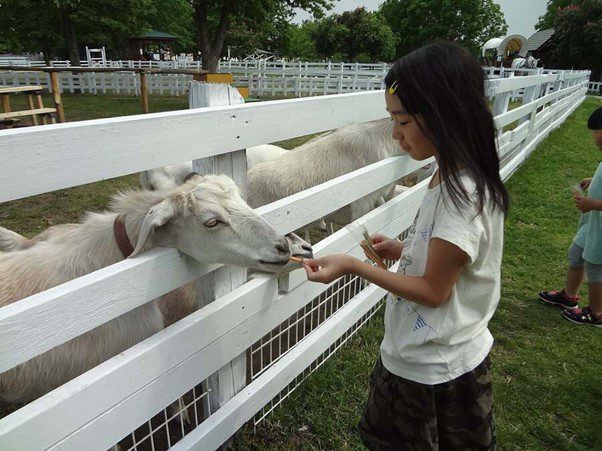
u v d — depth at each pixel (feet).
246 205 5.83
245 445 7.69
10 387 6.17
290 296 7.52
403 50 157.89
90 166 4.13
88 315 4.33
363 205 12.66
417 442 5.17
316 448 7.80
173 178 13.05
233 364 6.89
